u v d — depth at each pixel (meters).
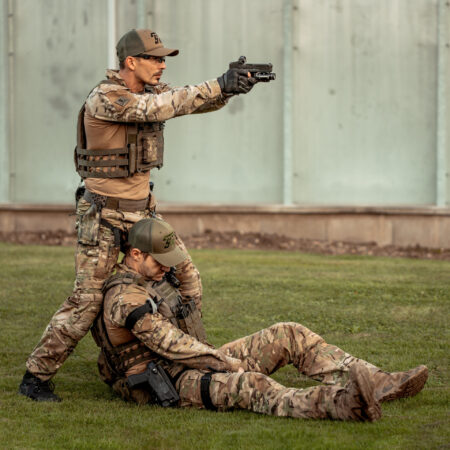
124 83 17.53
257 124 47.53
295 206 45.78
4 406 16.94
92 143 17.42
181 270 18.20
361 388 14.57
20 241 47.97
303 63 46.59
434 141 45.06
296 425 15.04
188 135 48.47
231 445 14.15
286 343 17.00
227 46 47.34
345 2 45.84
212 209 46.69
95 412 16.39
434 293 30.20
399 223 44.31
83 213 17.50
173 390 16.33
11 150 51.19
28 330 24.77
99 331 17.08
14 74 50.72
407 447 13.85
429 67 44.84
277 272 35.50
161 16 47.91
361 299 29.17
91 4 48.78
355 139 46.41
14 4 50.34
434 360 20.83
